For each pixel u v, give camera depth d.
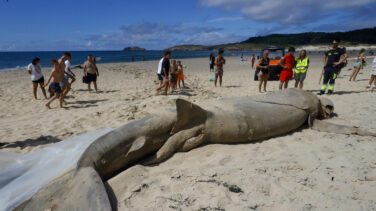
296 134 4.55
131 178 2.97
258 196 2.58
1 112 7.43
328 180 2.83
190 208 2.43
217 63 11.52
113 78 16.52
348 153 3.53
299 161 3.32
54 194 2.51
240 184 2.79
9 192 2.78
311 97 5.07
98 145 3.11
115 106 7.25
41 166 3.33
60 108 7.79
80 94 10.34
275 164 3.21
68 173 2.87
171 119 3.72
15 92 10.93
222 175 2.96
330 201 2.47
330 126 4.64
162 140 3.63
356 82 11.31
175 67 10.11
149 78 16.56
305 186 2.74
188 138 3.76
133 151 3.29
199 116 3.90
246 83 13.11
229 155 3.63
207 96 8.88
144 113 6.30
